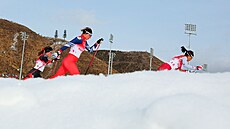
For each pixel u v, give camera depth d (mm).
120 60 108438
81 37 8828
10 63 60000
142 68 102438
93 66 72125
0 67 57250
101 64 74750
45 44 71812
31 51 67000
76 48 8781
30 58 64375
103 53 116312
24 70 59719
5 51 63875
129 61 107438
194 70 10422
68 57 8680
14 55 63594
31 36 74688
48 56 10211
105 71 72000
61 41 75125
